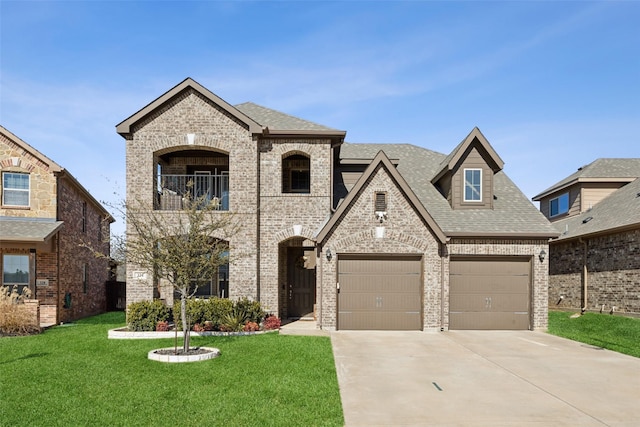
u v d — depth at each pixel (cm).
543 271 1648
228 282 1781
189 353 1143
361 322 1600
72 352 1191
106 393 840
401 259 1617
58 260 1852
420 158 2172
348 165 2005
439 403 812
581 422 728
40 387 873
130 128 1666
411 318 1608
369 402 815
